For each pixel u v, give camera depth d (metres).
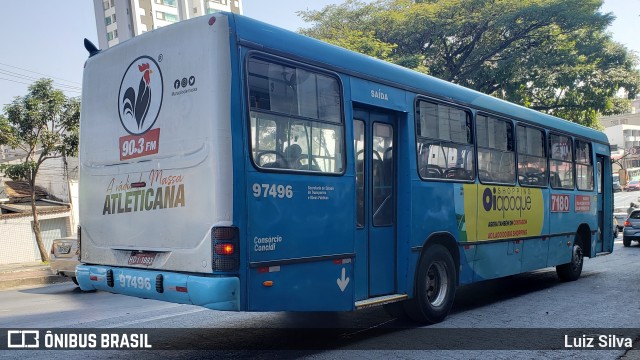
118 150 5.86
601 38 29.38
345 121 5.98
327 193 5.66
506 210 8.86
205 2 73.62
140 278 5.37
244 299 4.84
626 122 114.00
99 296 11.11
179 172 5.18
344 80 6.05
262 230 5.03
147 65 5.61
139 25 69.25
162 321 7.57
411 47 30.67
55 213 26.11
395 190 6.89
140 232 5.53
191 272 5.00
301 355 5.75
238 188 4.88
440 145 7.47
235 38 5.04
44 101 20.14
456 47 30.84
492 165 8.59
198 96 5.08
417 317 7.04
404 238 6.80
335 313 8.01
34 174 21.19
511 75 28.88
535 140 9.94
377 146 6.66
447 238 7.51
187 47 5.24
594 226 12.20
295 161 5.39
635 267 13.86
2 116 19.92
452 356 5.72
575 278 11.46
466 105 8.05
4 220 24.55
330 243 5.66
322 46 5.89
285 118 5.35
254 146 5.04
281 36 5.45
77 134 20.27
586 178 11.98
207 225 4.90
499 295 9.70
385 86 6.62
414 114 7.04
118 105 5.89
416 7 28.88
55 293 12.37
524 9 27.05
